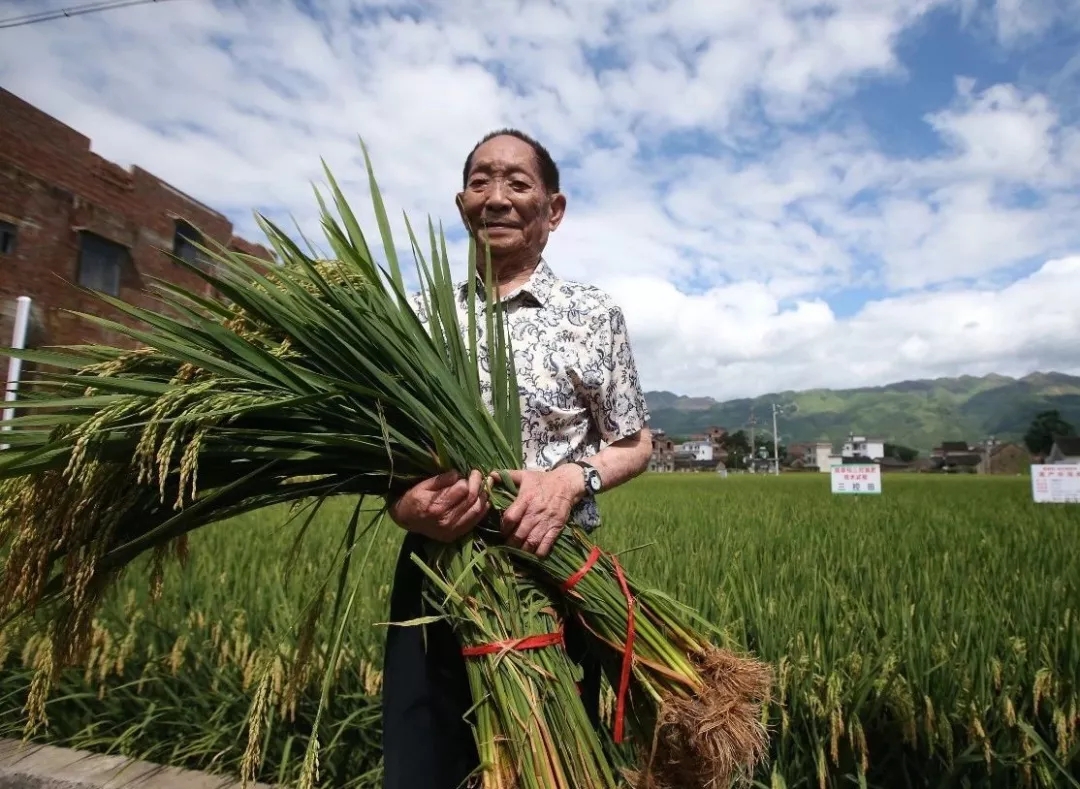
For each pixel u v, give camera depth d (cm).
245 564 471
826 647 302
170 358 166
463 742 181
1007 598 383
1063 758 248
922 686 267
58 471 143
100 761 314
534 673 159
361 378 169
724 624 317
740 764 163
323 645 308
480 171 203
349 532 174
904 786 272
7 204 1245
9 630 173
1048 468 1605
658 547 519
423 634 171
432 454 166
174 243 1603
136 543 157
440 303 188
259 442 159
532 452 191
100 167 1421
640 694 177
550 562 173
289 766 301
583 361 194
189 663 342
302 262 161
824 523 908
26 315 462
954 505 1458
